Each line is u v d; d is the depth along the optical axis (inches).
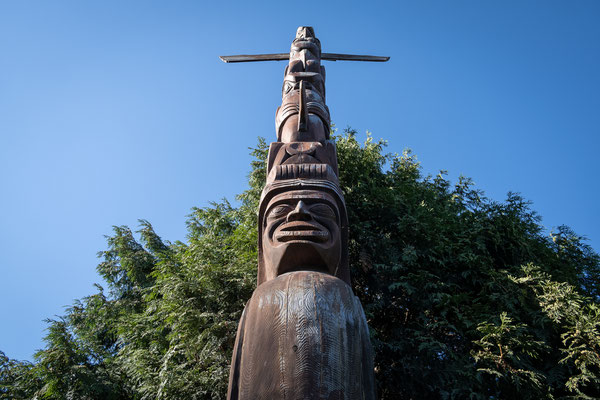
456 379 344.8
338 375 158.6
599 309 345.4
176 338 382.0
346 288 186.7
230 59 387.2
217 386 346.9
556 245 471.5
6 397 451.5
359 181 485.7
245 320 184.5
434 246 408.2
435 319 372.2
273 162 260.7
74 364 454.9
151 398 408.2
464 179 509.7
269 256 212.5
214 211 550.0
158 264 442.3
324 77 382.0
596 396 345.7
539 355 358.3
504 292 378.3
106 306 589.3
